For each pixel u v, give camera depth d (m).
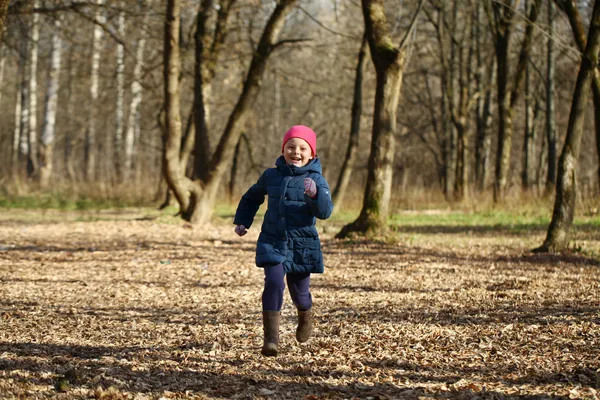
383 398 4.37
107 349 5.62
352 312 7.15
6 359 5.23
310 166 5.01
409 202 26.47
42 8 18.22
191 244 13.85
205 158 20.77
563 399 4.28
